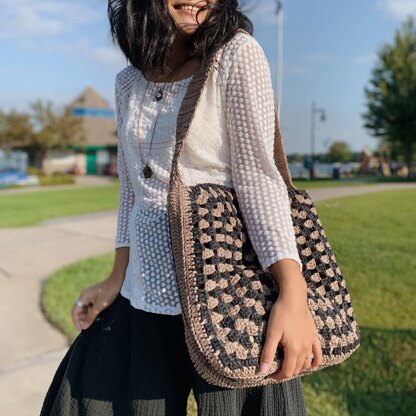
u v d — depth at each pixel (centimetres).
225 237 108
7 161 4053
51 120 3719
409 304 329
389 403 255
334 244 309
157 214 119
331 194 738
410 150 3072
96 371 129
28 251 666
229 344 99
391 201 714
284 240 107
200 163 117
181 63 124
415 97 2916
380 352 289
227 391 116
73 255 634
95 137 4209
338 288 119
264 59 116
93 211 1150
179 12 118
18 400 281
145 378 120
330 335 108
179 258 106
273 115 117
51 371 313
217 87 114
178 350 122
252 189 111
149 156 123
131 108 129
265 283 108
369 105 3119
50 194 1856
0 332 373
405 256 393
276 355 101
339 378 278
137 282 123
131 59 129
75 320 146
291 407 119
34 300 446
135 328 123
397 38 3025
